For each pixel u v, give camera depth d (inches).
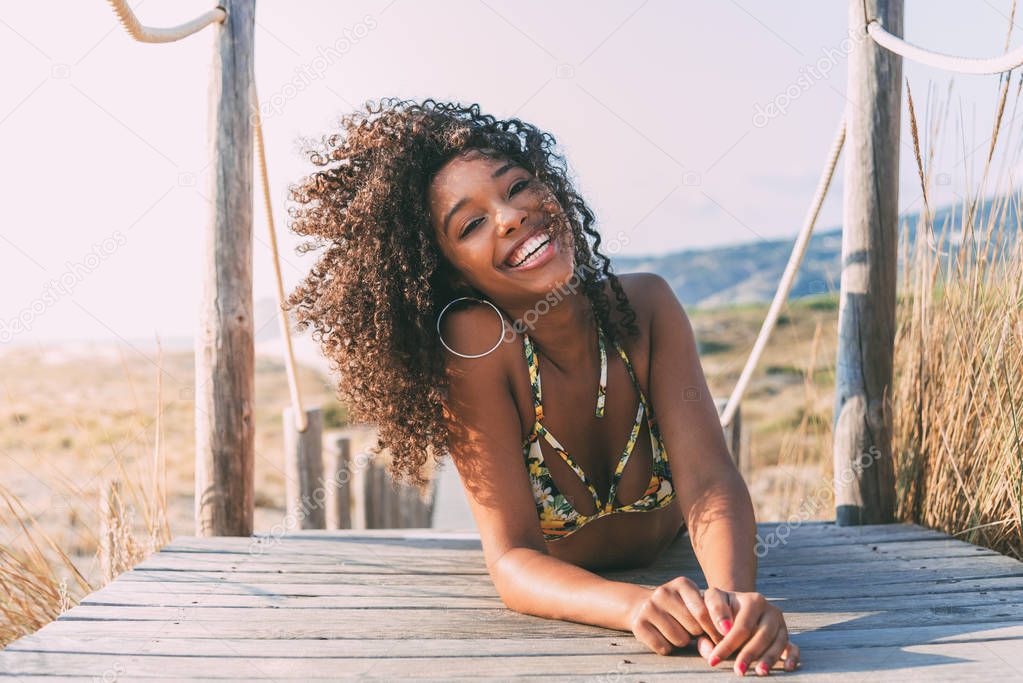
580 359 77.9
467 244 71.9
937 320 104.7
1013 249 95.0
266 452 594.6
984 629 67.2
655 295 81.1
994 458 96.1
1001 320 95.7
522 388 77.0
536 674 61.0
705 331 975.6
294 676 62.3
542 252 71.6
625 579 85.0
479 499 75.3
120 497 116.6
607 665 62.1
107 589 85.3
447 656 65.5
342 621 74.8
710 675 59.4
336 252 83.7
